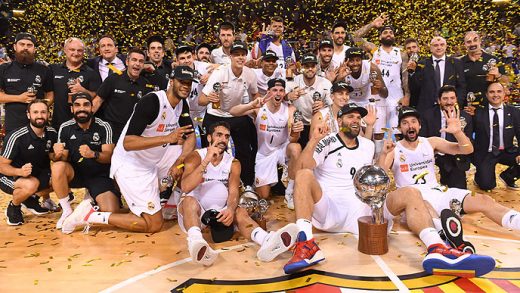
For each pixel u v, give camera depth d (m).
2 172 4.14
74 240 3.75
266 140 4.91
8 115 4.82
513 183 5.37
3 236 3.88
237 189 3.71
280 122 4.87
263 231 3.41
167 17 10.05
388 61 6.21
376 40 8.70
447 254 2.80
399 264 3.06
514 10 8.98
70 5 9.55
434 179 4.02
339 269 2.99
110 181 4.29
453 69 5.49
